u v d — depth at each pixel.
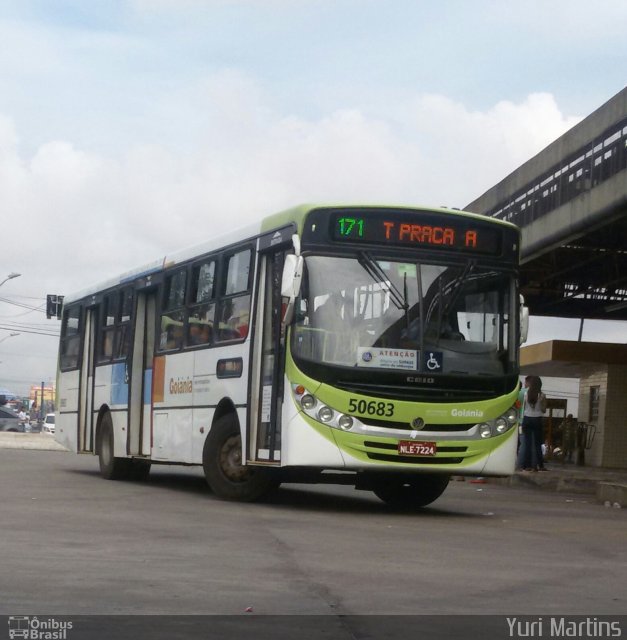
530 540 11.85
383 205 14.27
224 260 16.38
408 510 15.71
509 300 14.69
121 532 11.25
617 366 34.16
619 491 18.66
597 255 30.69
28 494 16.00
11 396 89.56
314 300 13.91
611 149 22.98
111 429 20.41
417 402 13.95
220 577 8.45
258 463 14.63
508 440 14.47
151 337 19.19
